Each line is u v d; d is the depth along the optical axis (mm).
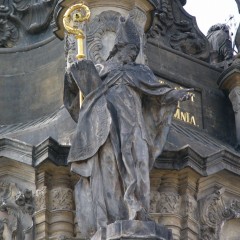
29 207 23031
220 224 23688
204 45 27953
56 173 23125
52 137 23484
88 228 20812
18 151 23250
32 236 22797
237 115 26641
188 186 23406
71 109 22234
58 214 22906
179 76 26859
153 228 20188
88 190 21000
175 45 27578
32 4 27422
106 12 25141
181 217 23281
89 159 21000
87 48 24766
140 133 21109
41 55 26578
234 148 26375
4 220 23156
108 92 21453
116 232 20141
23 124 25672
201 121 26547
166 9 27688
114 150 20906
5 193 23438
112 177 20844
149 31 26766
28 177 23297
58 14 25250
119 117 21172
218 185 23953
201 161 23562
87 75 21484
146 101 21656
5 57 26766
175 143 24328
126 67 21828
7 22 27406
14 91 26297
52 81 26047
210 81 27234
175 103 21641
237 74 26688
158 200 23250
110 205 20719
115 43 22156
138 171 20797
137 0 25312
